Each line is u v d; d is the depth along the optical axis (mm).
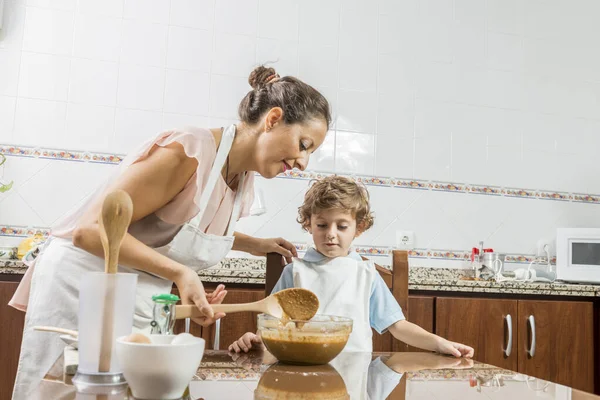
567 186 3236
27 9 2707
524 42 3262
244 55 2916
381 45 3074
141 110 2781
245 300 2227
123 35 2789
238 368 845
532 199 3182
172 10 2852
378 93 3045
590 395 716
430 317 2391
